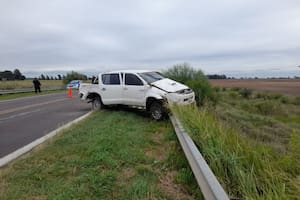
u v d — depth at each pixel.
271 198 2.40
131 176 3.99
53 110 13.66
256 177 2.88
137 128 7.53
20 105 16.83
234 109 17.97
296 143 3.52
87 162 4.56
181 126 5.44
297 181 2.62
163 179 3.88
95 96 12.17
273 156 3.54
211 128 4.64
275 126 12.70
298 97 34.06
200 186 2.92
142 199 3.24
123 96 10.55
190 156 3.85
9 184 3.78
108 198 3.29
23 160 4.84
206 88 14.27
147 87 9.48
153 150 5.37
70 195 3.35
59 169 4.31
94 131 7.08
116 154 4.97
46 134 7.52
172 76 17.25
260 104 22.31
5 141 6.77
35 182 3.83
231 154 3.39
